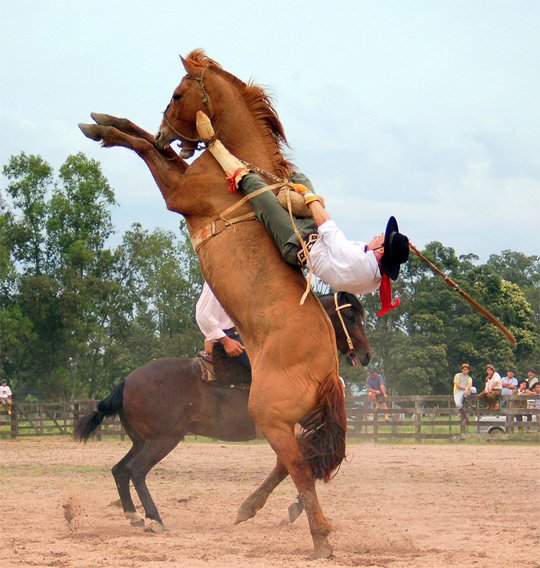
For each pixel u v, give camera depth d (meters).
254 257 7.79
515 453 19.72
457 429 26.83
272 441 7.40
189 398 10.22
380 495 12.14
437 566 6.74
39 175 48.66
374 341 48.75
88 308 47.91
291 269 7.75
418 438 23.73
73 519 9.73
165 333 50.78
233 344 10.10
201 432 10.41
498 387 23.84
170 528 9.41
